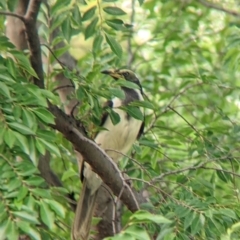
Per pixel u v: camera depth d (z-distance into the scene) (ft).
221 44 50.78
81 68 42.88
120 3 50.96
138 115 31.14
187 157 38.42
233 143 37.65
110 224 38.58
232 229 26.48
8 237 22.58
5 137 24.26
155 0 50.80
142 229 23.41
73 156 40.50
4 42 26.35
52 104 30.42
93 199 36.65
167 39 49.75
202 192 33.50
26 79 27.32
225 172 33.06
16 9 31.94
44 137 25.17
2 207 23.26
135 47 51.49
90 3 33.42
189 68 52.44
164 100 46.93
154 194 36.27
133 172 34.81
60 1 29.66
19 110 25.12
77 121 31.48
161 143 39.47
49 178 37.76
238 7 53.31
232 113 44.19
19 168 24.61
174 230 27.25
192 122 46.93
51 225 23.61
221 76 48.39
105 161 32.09
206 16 52.70
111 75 38.47
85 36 29.84
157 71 49.32
